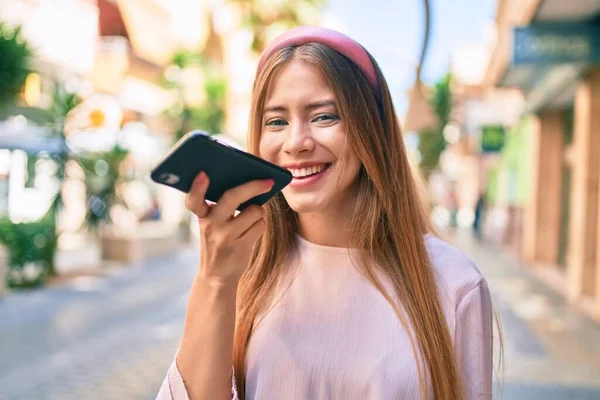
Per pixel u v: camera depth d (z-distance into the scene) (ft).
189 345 3.41
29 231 30.12
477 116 79.77
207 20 85.05
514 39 21.24
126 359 17.49
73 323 22.25
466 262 3.96
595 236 24.94
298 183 3.70
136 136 59.06
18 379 15.53
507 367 16.11
